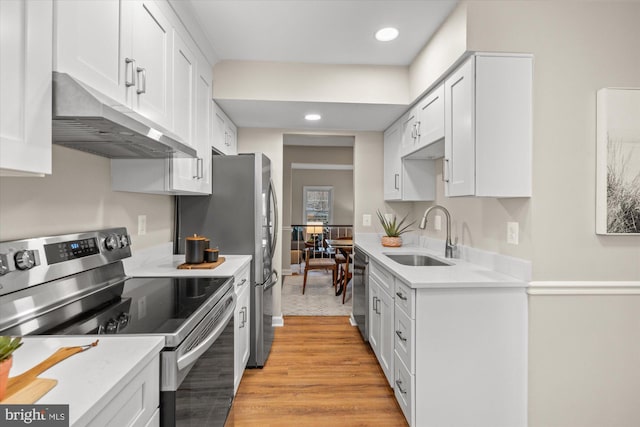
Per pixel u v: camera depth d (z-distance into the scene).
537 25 1.82
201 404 1.28
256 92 2.62
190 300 1.43
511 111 1.81
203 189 2.37
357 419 2.02
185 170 2.02
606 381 1.82
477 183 1.79
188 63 2.04
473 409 1.82
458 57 1.87
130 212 2.01
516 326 1.82
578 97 1.83
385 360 2.37
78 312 1.26
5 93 0.77
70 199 1.51
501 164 1.80
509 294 1.82
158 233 2.38
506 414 1.83
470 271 2.07
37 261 1.23
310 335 3.33
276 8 1.95
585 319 1.81
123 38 1.32
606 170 1.78
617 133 1.78
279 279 3.62
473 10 1.79
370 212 3.73
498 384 1.82
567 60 1.83
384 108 2.82
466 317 1.81
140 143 1.39
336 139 4.80
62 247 1.36
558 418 1.82
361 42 2.33
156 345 0.97
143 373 0.91
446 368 1.81
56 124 1.07
